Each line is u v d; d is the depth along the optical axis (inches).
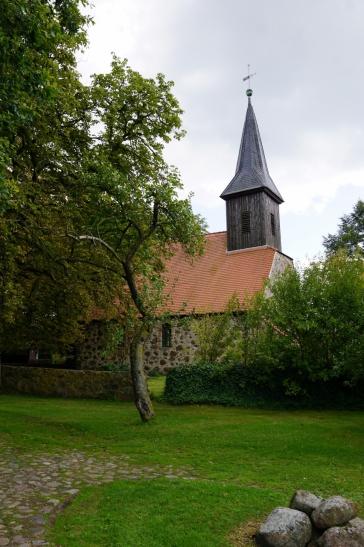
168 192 493.7
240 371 622.2
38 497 246.4
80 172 548.1
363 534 197.2
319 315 575.5
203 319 709.9
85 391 690.2
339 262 616.7
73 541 194.4
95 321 1029.2
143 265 605.3
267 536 197.6
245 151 1131.3
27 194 513.0
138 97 617.3
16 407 583.5
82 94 596.1
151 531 206.2
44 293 741.3
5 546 186.4
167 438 413.1
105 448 376.2
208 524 217.2
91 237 507.5
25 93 327.6
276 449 376.5
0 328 721.0
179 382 634.2
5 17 298.8
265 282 651.5
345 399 587.2
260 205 1063.0
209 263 1074.7
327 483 291.9
